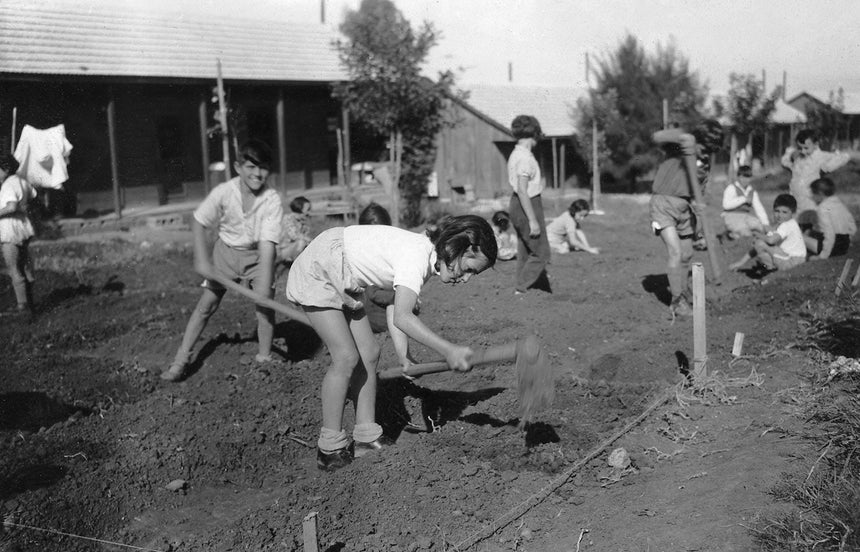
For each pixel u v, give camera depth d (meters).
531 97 29.27
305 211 10.63
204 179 20.38
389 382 5.71
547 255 8.87
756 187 25.16
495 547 3.44
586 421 4.89
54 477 4.50
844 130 29.55
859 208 16.91
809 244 10.05
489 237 4.17
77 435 5.02
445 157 24.78
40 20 17.92
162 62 18.88
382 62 16.61
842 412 4.16
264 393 5.86
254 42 21.64
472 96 26.88
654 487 3.83
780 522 3.12
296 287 4.53
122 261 12.82
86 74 17.08
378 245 4.34
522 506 3.73
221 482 4.69
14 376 6.40
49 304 9.47
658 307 8.32
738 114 25.45
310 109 22.94
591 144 26.03
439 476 4.17
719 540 3.11
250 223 6.26
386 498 3.98
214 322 8.07
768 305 7.25
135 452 4.79
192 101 19.97
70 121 17.58
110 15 19.27
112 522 4.23
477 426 4.89
